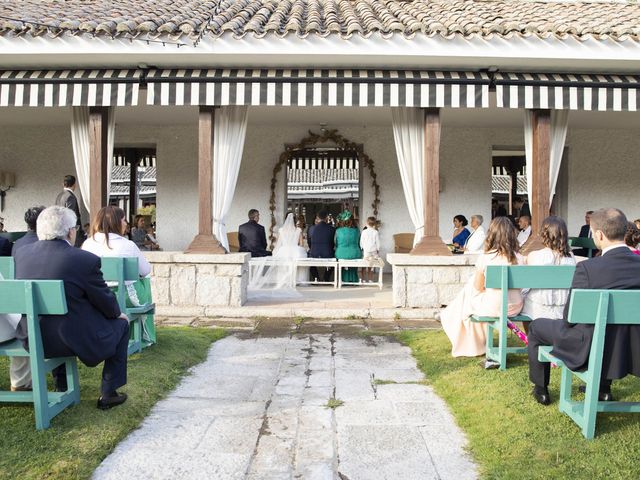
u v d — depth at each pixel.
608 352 3.45
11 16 7.93
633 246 5.51
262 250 10.57
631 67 8.13
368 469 3.24
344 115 11.61
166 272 8.08
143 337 5.79
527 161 8.60
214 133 8.45
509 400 4.16
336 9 9.84
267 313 7.85
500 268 4.92
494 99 9.49
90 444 3.45
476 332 5.53
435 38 7.53
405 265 8.06
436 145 8.22
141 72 8.18
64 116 11.79
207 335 6.66
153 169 22.12
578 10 10.11
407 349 6.09
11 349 3.69
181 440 3.65
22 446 3.36
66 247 3.84
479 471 3.21
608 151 13.10
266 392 4.64
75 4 9.63
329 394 4.59
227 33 7.49
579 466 3.13
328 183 19.17
